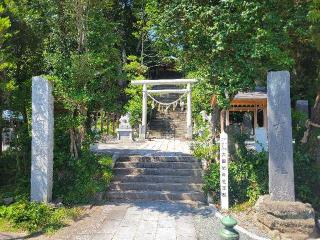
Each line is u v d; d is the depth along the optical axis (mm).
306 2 7777
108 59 9758
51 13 9562
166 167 10453
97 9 9648
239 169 8773
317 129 8930
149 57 28672
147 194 9078
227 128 9648
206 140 10531
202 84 9477
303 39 9320
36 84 8375
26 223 6879
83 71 8820
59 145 10055
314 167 8586
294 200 7273
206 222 7172
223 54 8445
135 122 24297
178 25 8508
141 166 10539
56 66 9125
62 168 9578
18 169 10258
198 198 8938
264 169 8602
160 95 30781
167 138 22188
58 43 9797
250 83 8172
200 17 8070
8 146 12047
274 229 6773
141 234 6438
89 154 10156
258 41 7566
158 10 9070
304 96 13016
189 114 21609
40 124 8312
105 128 19406
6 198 8484
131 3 27938
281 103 7484
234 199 8430
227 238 3520
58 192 8867
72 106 9422
